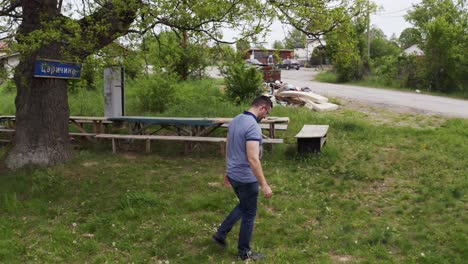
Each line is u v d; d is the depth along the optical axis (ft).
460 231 17.08
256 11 23.41
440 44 83.05
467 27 85.35
